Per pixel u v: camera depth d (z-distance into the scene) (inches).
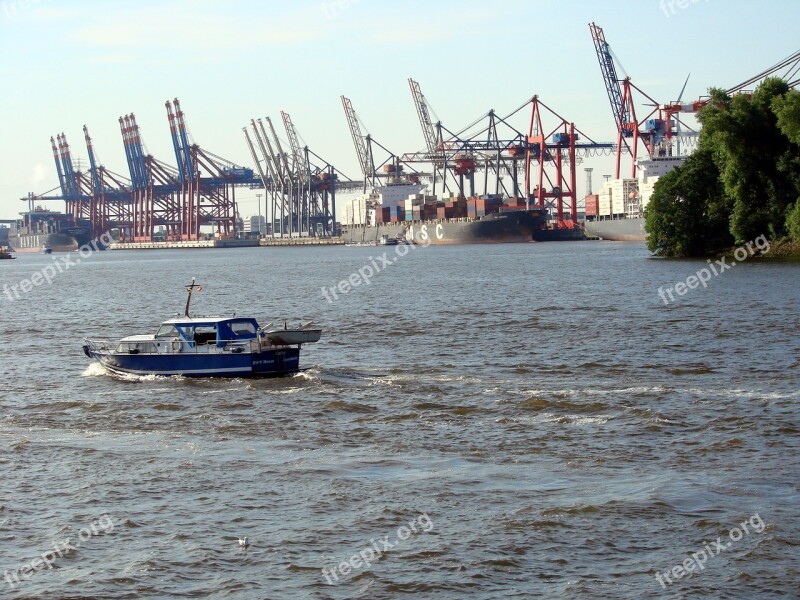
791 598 1250.6
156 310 5216.5
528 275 7116.1
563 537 1427.2
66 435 2027.6
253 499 1598.2
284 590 1291.8
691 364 2768.2
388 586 1295.5
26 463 1802.4
